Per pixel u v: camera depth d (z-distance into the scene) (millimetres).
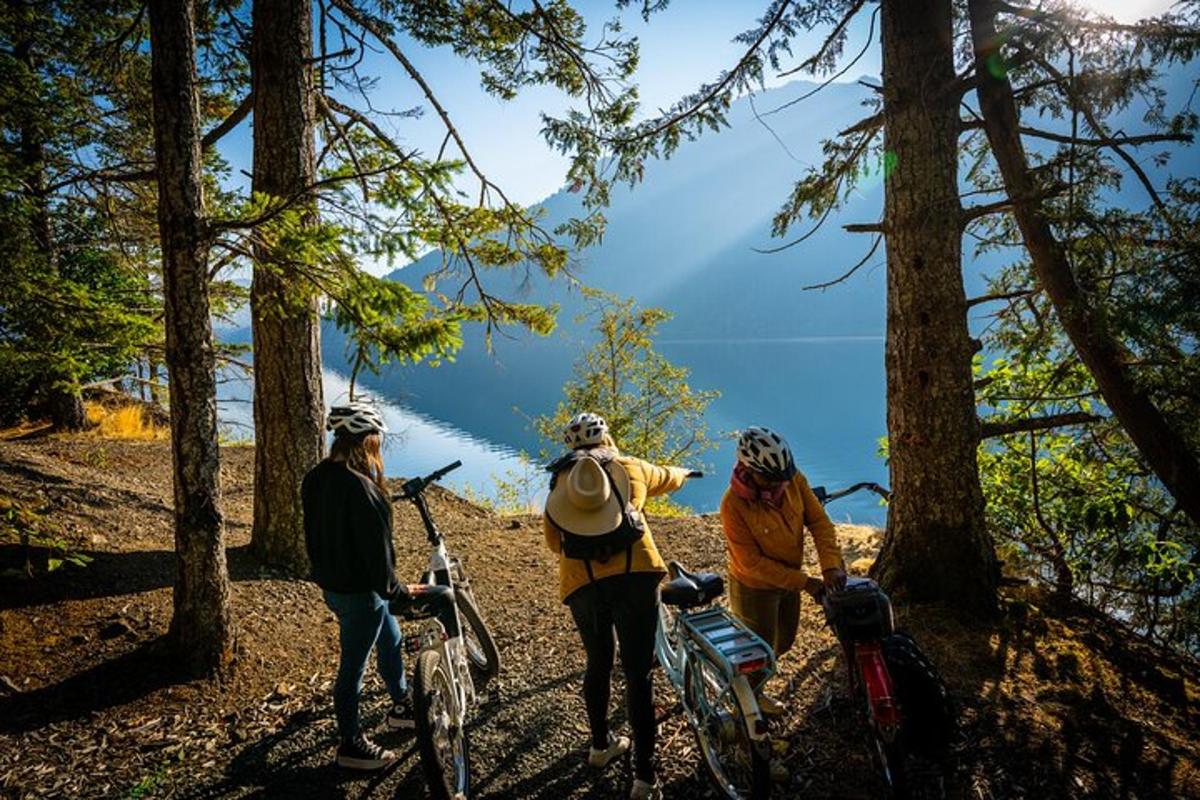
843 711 4094
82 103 9906
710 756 3357
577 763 3762
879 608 3254
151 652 4770
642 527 3363
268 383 6523
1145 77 4676
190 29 4246
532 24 8023
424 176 5203
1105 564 6824
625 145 6137
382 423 3594
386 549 3393
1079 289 4961
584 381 16719
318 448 6727
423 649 3422
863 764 3621
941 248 5273
